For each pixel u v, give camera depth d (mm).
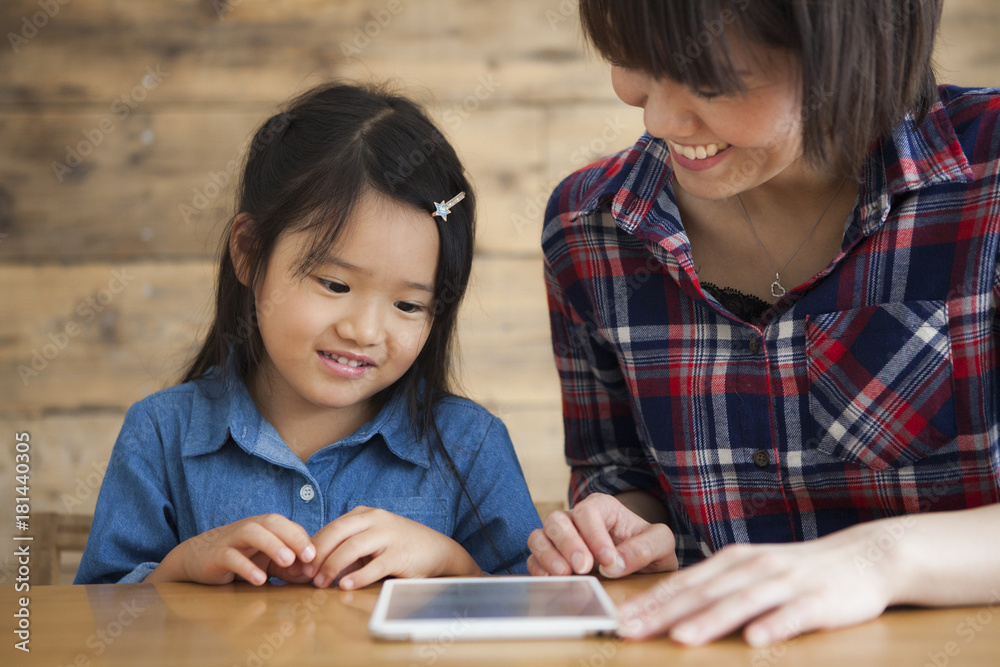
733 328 849
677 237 836
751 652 481
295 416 1000
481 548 974
